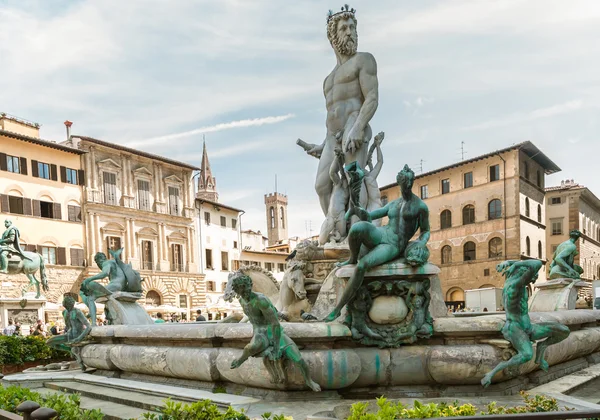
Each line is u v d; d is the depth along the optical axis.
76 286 45.94
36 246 43.50
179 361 7.06
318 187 10.27
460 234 52.88
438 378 6.15
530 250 50.81
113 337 8.77
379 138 10.26
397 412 4.02
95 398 7.21
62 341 9.38
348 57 10.34
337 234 9.57
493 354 6.06
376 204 10.04
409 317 6.26
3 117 43.66
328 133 10.47
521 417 2.83
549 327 5.98
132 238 51.59
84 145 48.31
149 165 54.66
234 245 65.44
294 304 9.03
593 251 68.38
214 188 107.31
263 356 5.65
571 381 7.00
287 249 88.94
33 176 44.03
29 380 8.62
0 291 38.25
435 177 55.84
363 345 6.22
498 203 50.03
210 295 60.06
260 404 5.77
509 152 49.28
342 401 5.88
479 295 26.97
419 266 6.13
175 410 4.38
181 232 57.00
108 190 50.28
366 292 6.20
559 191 63.19
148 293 52.59
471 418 2.82
